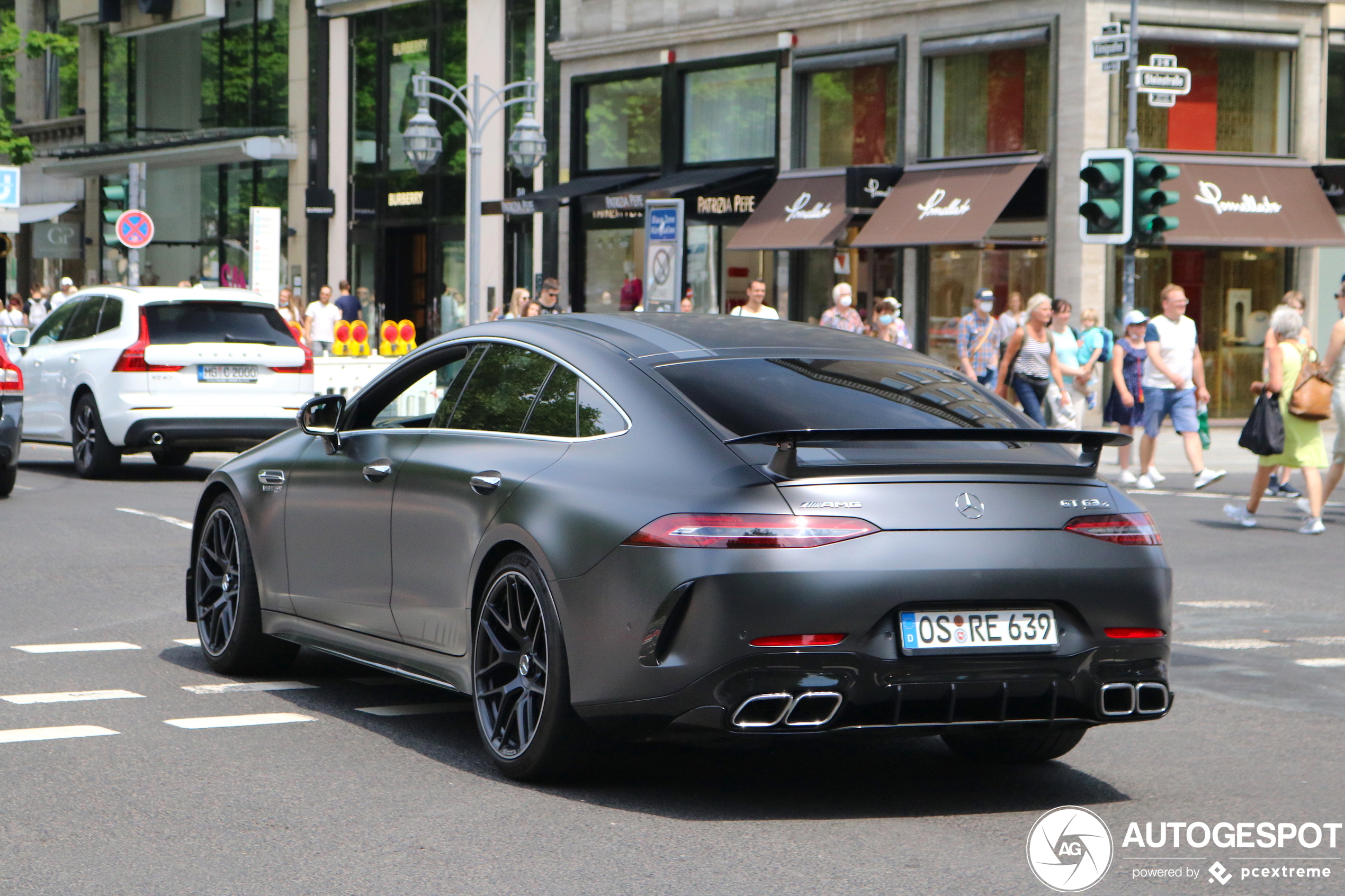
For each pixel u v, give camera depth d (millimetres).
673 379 6090
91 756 6438
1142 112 27391
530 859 5141
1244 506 15789
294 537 7660
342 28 43281
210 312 18156
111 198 27938
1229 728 7402
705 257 33531
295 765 6348
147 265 50156
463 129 39938
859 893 4832
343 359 24781
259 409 17984
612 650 5664
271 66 45750
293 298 32594
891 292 29891
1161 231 18469
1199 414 23328
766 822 5637
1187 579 12281
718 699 5418
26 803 5754
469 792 5980
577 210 36500
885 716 5520
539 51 37781
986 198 27844
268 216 32000
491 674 6312
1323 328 28391
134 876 4918
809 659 5387
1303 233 27234
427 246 41156
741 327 6777
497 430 6586
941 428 5922
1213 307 27781
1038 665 5617
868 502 5531
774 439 5512
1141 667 5824
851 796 6070
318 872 4977
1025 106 28234
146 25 49844
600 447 6043
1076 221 27078
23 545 12797
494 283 38812
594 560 5738
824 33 31312
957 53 28984
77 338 18797
